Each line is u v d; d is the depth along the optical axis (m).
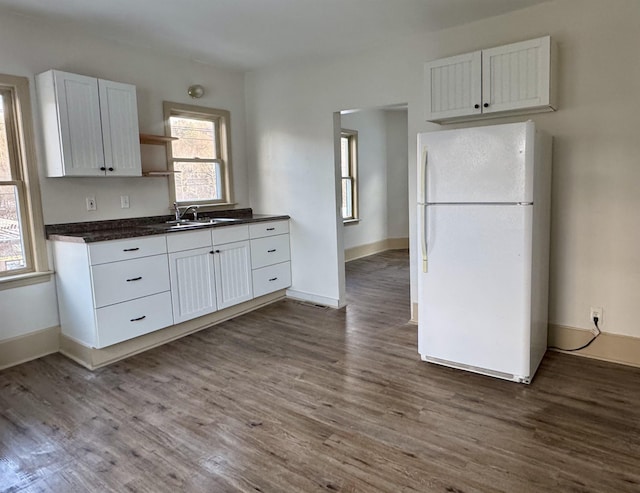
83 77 3.19
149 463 2.05
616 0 2.78
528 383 2.70
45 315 3.36
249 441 2.20
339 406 2.52
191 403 2.60
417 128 3.69
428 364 3.05
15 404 2.63
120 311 3.19
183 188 4.35
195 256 3.72
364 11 3.11
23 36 3.13
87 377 2.99
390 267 6.48
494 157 2.60
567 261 3.11
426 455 2.05
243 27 3.38
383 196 7.79
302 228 4.59
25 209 3.25
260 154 4.82
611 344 3.01
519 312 2.64
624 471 1.90
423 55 3.59
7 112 3.16
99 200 3.62
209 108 4.45
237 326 3.96
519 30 3.13
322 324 3.97
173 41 3.70
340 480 1.90
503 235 2.63
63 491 1.88
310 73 4.29
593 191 2.97
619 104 2.83
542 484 1.84
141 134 3.66
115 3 2.92
